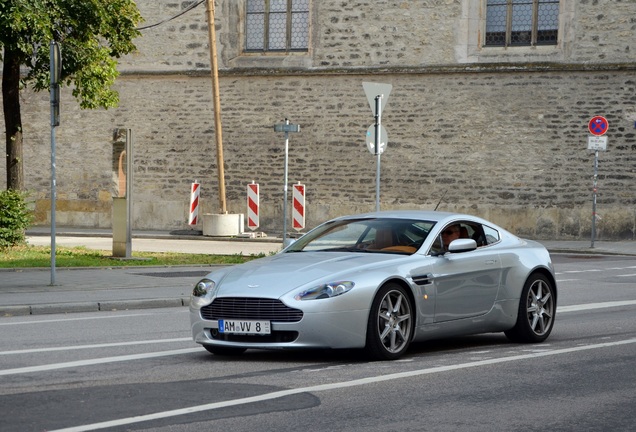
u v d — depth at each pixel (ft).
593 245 99.09
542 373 32.76
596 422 25.45
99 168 123.54
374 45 114.83
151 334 42.70
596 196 107.34
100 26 82.23
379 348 35.12
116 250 77.46
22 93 125.59
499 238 41.01
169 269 71.56
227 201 119.24
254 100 118.42
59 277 63.98
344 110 115.65
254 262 38.01
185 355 36.94
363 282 34.81
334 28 116.06
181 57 120.57
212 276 36.88
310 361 35.53
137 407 26.81
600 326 45.96
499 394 29.04
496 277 39.58
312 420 25.36
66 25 81.00
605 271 76.38
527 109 110.32
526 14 111.14
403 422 25.26
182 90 120.67
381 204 114.73
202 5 119.85
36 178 125.29
